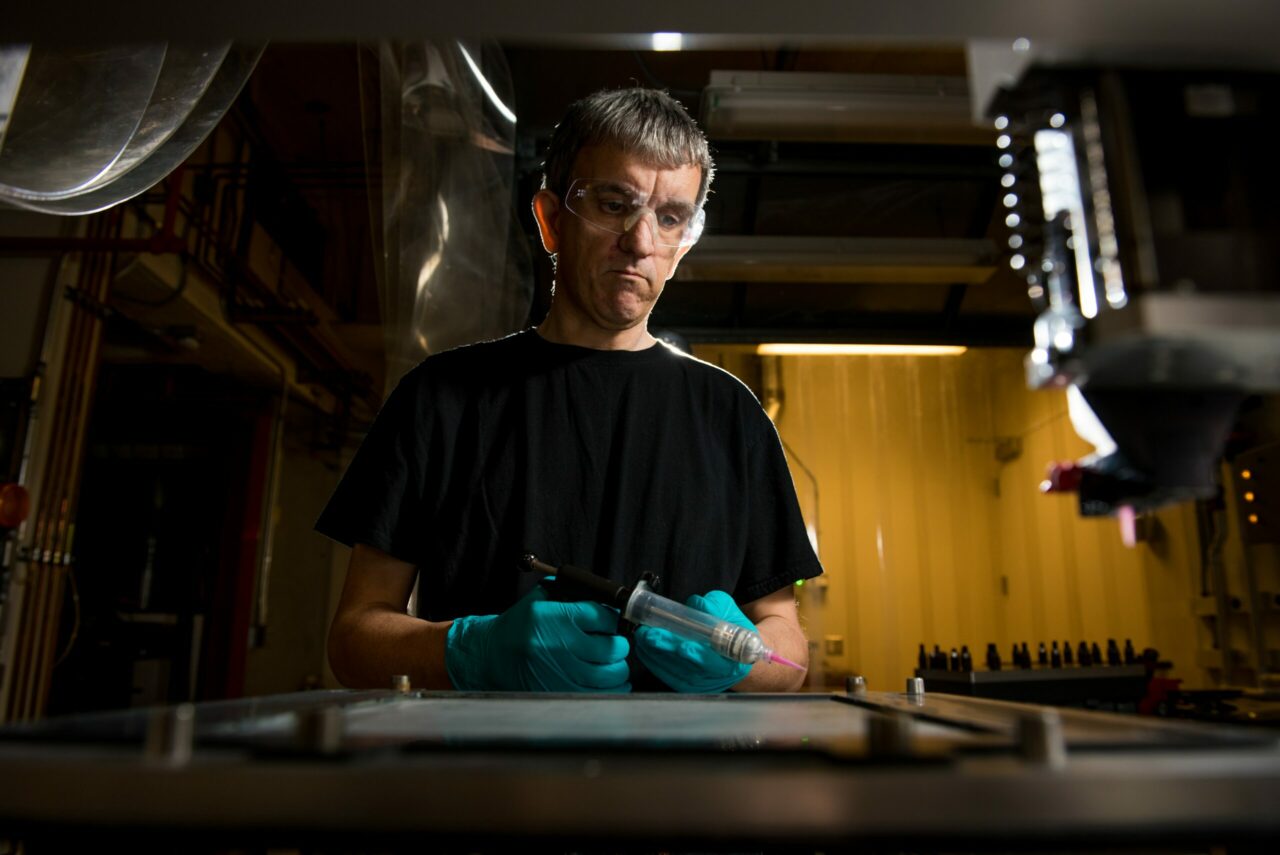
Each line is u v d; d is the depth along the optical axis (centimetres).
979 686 206
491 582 100
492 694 63
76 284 263
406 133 224
